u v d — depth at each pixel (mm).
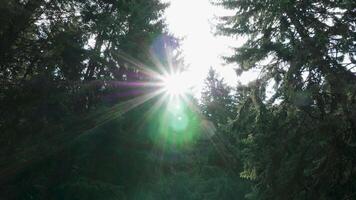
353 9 12188
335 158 11328
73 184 19156
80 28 18859
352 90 11258
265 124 12688
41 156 16953
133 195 22344
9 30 16250
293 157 11992
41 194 19047
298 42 12602
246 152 12953
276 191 12016
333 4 12711
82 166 21734
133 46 22797
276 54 13102
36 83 16172
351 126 11188
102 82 21344
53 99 16656
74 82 18547
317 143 11680
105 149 22219
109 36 22188
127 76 23766
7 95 16219
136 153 22422
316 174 11516
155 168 23266
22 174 17969
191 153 29297
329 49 12320
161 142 23750
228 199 31969
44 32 17562
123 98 23172
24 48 16984
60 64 18047
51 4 17641
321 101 11789
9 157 16125
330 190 11320
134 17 23359
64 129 18156
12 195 17406
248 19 14930
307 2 13039
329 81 11617
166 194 23703
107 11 20672
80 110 20812
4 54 16203
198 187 31969
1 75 16781
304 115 12352
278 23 13914
